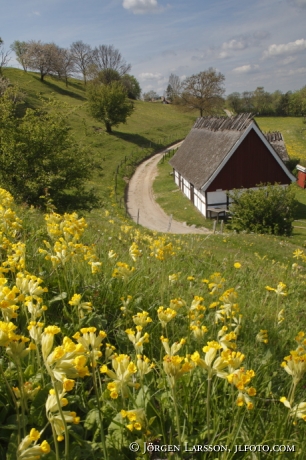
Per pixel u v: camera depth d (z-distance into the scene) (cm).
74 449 208
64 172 1830
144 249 650
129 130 6888
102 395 237
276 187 2556
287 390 284
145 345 318
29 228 611
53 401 174
